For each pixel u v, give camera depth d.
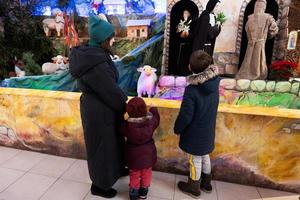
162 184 1.97
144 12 3.77
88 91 1.58
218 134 1.90
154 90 2.96
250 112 1.81
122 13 3.85
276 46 3.24
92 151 1.68
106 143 1.64
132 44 3.90
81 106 1.64
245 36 3.35
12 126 2.41
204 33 2.89
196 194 1.79
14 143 2.49
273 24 2.91
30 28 3.78
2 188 1.89
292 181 1.88
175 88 2.91
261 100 2.78
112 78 1.51
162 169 2.14
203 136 1.61
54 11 4.07
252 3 3.26
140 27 3.79
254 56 2.99
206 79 1.48
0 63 3.48
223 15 3.24
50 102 2.20
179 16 3.44
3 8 3.51
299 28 3.12
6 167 2.17
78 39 4.11
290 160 1.83
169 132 2.00
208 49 3.01
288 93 2.72
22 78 3.05
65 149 2.34
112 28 1.50
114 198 1.81
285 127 1.76
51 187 1.91
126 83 3.41
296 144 1.78
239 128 1.85
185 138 1.67
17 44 3.74
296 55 3.09
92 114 1.58
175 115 1.93
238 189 1.93
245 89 2.82
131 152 1.64
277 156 1.85
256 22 2.92
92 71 1.47
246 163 1.93
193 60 1.52
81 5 3.98
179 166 2.08
